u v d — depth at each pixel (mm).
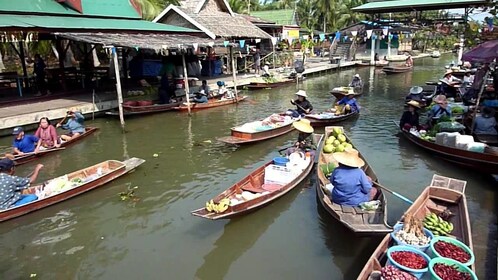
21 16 16047
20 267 6516
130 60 24531
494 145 10883
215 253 6867
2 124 12930
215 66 27594
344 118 15328
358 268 6383
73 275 6316
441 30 31172
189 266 6512
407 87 26062
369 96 22578
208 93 19562
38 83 18016
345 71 36812
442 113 13195
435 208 7031
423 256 5352
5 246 7059
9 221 7668
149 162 11180
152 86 21156
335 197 7293
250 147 12461
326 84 27875
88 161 11250
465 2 26578
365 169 9180
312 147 10656
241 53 29719
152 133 14242
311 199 8734
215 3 28969
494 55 11906
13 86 19391
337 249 6930
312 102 21047
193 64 25828
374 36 38812
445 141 10758
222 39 23859
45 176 10117
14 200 7805
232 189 7938
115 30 18438
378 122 15750
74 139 12828
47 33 15391
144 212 8273
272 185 8773
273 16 48469
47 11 17344
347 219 6707
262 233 7477
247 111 18141
